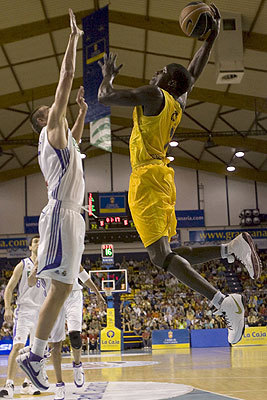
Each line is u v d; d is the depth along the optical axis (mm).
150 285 26812
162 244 3434
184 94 3836
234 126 22891
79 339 5902
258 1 13797
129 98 3406
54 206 3576
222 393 4941
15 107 20969
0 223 28875
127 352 18125
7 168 28516
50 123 3545
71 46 3371
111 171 29266
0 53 16969
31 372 3207
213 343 19672
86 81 14109
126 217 27203
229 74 14523
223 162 27766
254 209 28094
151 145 3586
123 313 23141
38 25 15758
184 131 23828
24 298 6059
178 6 14766
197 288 3242
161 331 19938
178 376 7418
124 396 4910
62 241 3494
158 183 3543
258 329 20188
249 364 9562
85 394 5293
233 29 14438
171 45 17109
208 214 29016
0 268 28219
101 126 13633
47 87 19656
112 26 16625
